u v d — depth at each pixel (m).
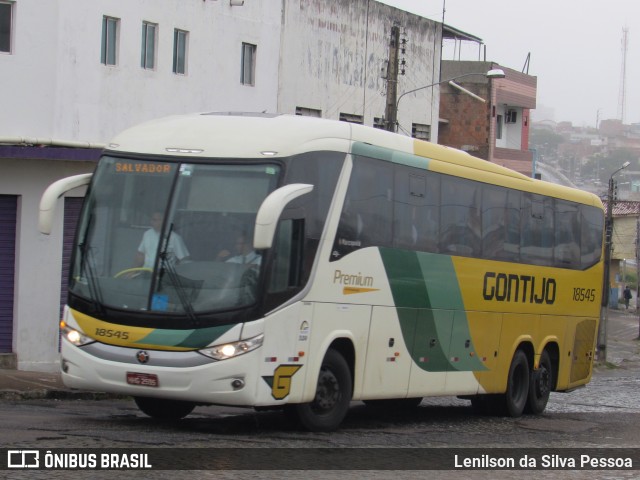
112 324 10.82
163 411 13.08
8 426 11.03
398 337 13.38
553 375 18.66
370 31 36.91
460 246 14.98
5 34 20.44
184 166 11.15
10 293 19.73
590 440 13.83
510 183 16.56
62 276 20.23
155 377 10.61
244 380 10.61
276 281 10.90
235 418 13.56
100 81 22.67
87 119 22.30
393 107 32.31
